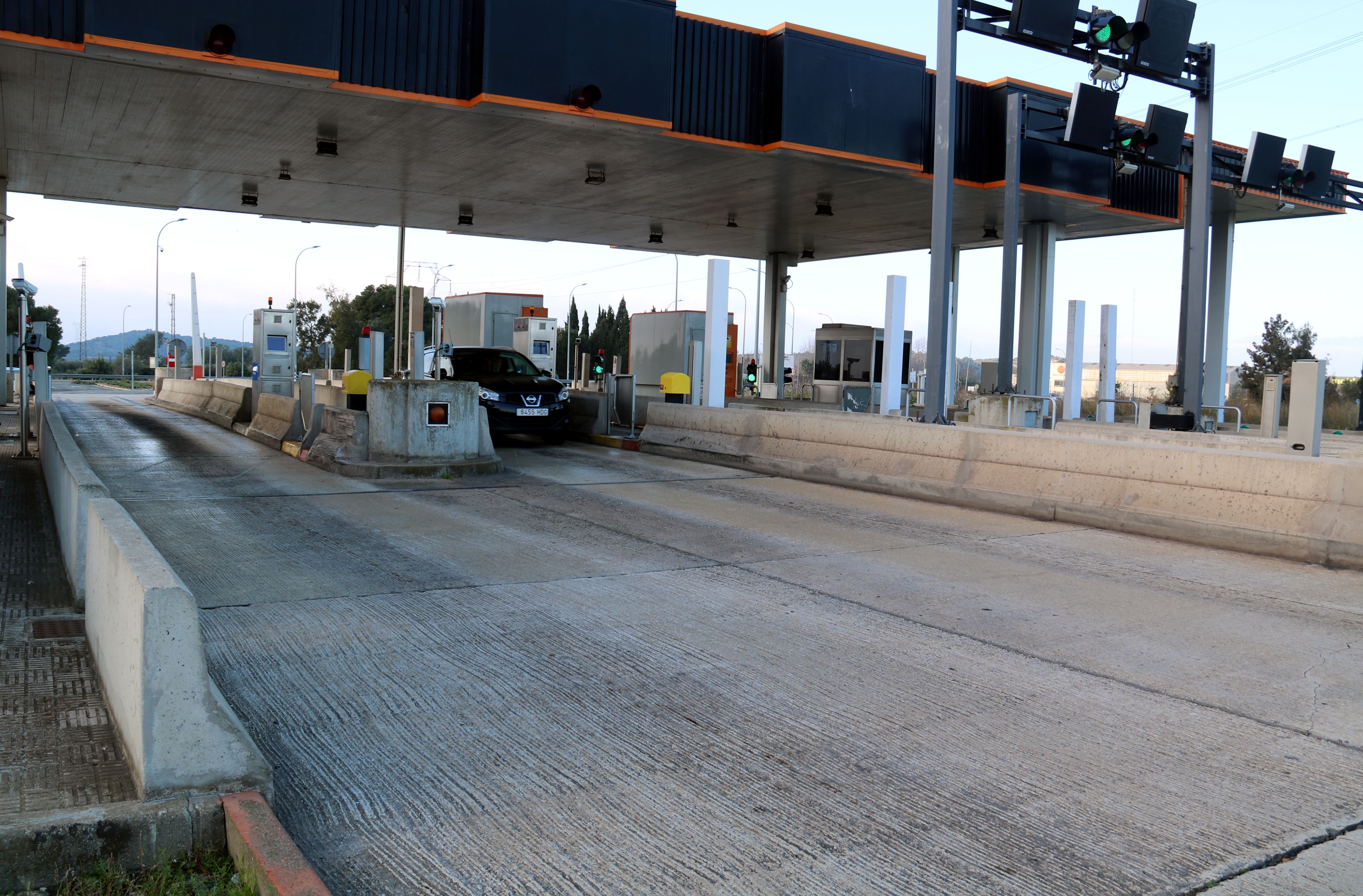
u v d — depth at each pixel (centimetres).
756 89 1820
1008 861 293
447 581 645
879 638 527
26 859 262
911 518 942
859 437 1184
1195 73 1655
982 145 2098
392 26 1505
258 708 409
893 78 1919
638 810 324
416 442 1195
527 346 2694
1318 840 309
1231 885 282
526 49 1534
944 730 397
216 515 888
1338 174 2538
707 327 1519
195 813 282
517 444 1680
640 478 1226
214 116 1684
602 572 681
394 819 315
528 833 307
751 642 516
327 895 238
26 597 559
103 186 2403
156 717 287
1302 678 470
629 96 1619
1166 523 848
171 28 1303
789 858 293
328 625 536
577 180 2203
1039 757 372
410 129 1755
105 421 2048
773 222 2805
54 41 1285
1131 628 555
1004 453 1012
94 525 438
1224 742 389
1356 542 723
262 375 2150
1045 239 2634
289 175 2223
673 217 2747
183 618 291
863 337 2978
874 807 329
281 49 1370
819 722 405
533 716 407
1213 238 2841
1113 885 280
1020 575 693
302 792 332
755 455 1331
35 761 325
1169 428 1756
